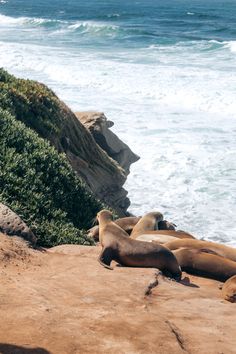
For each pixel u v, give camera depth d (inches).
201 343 476.7
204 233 1365.7
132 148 1903.3
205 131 2118.6
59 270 647.8
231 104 2466.8
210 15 7770.7
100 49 4121.6
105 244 703.7
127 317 511.5
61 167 1026.7
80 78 2957.7
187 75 2997.0
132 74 3029.0
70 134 1334.9
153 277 645.3
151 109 2427.4
